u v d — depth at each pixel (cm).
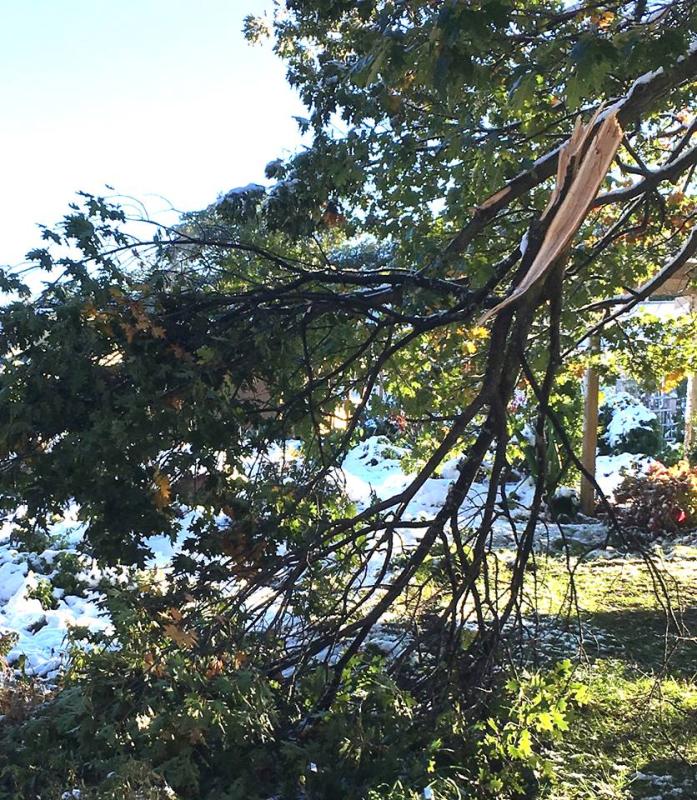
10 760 340
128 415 312
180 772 313
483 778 348
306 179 484
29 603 629
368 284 404
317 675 383
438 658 406
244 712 325
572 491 1088
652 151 666
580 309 545
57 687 445
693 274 843
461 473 389
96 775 333
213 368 346
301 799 329
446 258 396
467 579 397
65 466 311
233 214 466
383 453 1335
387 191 508
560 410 616
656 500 1022
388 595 379
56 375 313
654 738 407
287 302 382
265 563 378
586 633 587
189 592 364
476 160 451
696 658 534
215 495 355
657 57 295
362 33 432
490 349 375
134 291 347
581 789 357
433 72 307
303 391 387
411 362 527
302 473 430
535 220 350
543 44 379
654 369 829
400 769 347
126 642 353
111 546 332
